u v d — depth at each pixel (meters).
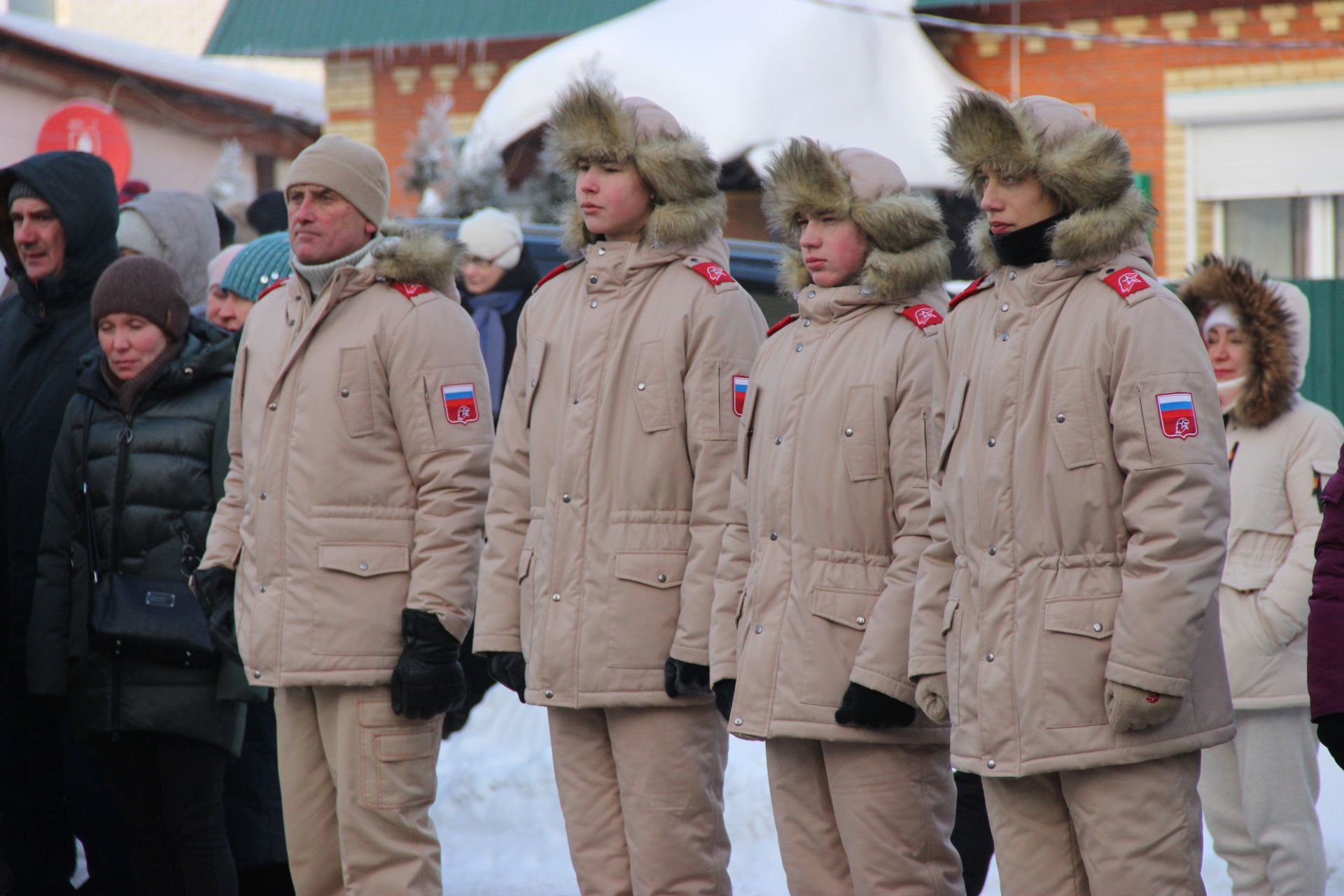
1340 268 38.44
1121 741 8.96
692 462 11.40
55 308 14.98
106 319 13.30
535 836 17.16
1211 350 13.89
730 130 35.66
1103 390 9.18
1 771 14.19
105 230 15.11
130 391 13.30
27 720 14.26
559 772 11.84
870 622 10.34
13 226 15.34
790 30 37.56
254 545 11.94
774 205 11.31
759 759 17.48
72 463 13.41
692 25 38.19
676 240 11.60
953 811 10.90
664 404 11.39
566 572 11.45
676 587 11.32
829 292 11.05
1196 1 39.06
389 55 46.06
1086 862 9.27
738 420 11.34
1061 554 9.20
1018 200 9.59
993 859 15.84
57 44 51.38
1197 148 39.47
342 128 46.62
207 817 13.00
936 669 9.83
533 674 11.53
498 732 19.06
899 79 38.22
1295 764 13.27
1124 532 9.13
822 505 10.66
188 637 12.82
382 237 12.42
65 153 15.11
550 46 43.00
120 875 14.66
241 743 13.29
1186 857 9.12
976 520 9.52
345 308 12.04
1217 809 13.70
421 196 35.81
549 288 12.23
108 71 53.44
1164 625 8.74
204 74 55.50
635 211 11.73
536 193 34.47
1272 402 13.45
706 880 11.42
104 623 12.83
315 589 11.62
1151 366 9.00
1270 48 38.34
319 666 11.53
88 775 14.59
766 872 16.14
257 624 11.78
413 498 11.92
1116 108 40.00
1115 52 39.88
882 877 10.55
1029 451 9.31
